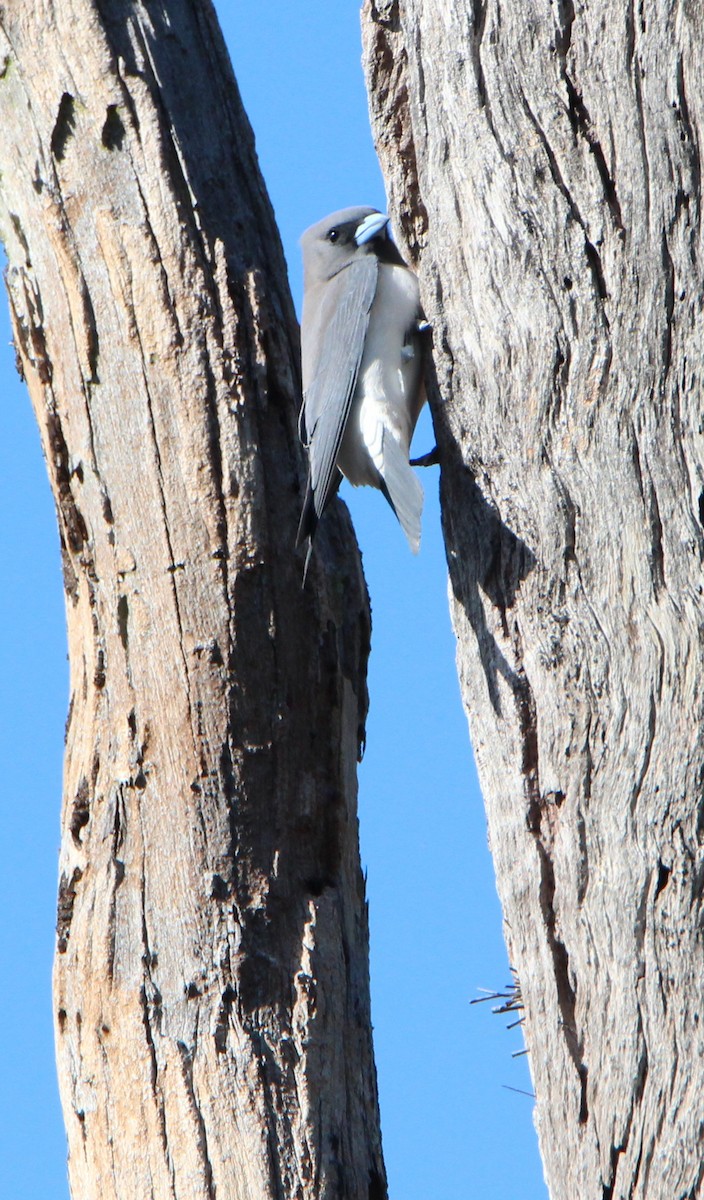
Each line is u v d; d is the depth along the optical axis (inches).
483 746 404.8
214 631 426.9
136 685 429.7
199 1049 398.3
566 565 387.2
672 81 388.5
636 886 356.2
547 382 397.4
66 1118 412.8
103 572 441.1
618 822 363.6
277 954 410.6
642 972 352.5
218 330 447.2
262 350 451.8
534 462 397.1
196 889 410.3
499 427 407.2
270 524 439.5
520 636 395.9
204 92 478.0
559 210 402.0
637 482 380.2
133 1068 400.8
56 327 456.1
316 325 484.4
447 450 424.8
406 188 461.4
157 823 418.9
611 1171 349.4
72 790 434.6
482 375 413.1
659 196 386.3
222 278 451.8
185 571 431.2
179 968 406.0
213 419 440.8
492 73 416.5
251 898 413.1
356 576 466.3
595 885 366.0
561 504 390.0
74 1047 413.7
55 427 455.5
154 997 405.1
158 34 475.8
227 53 492.1
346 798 439.2
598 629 379.9
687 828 353.4
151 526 436.8
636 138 392.5
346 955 420.5
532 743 390.3
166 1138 393.4
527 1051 380.8
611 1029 355.6
